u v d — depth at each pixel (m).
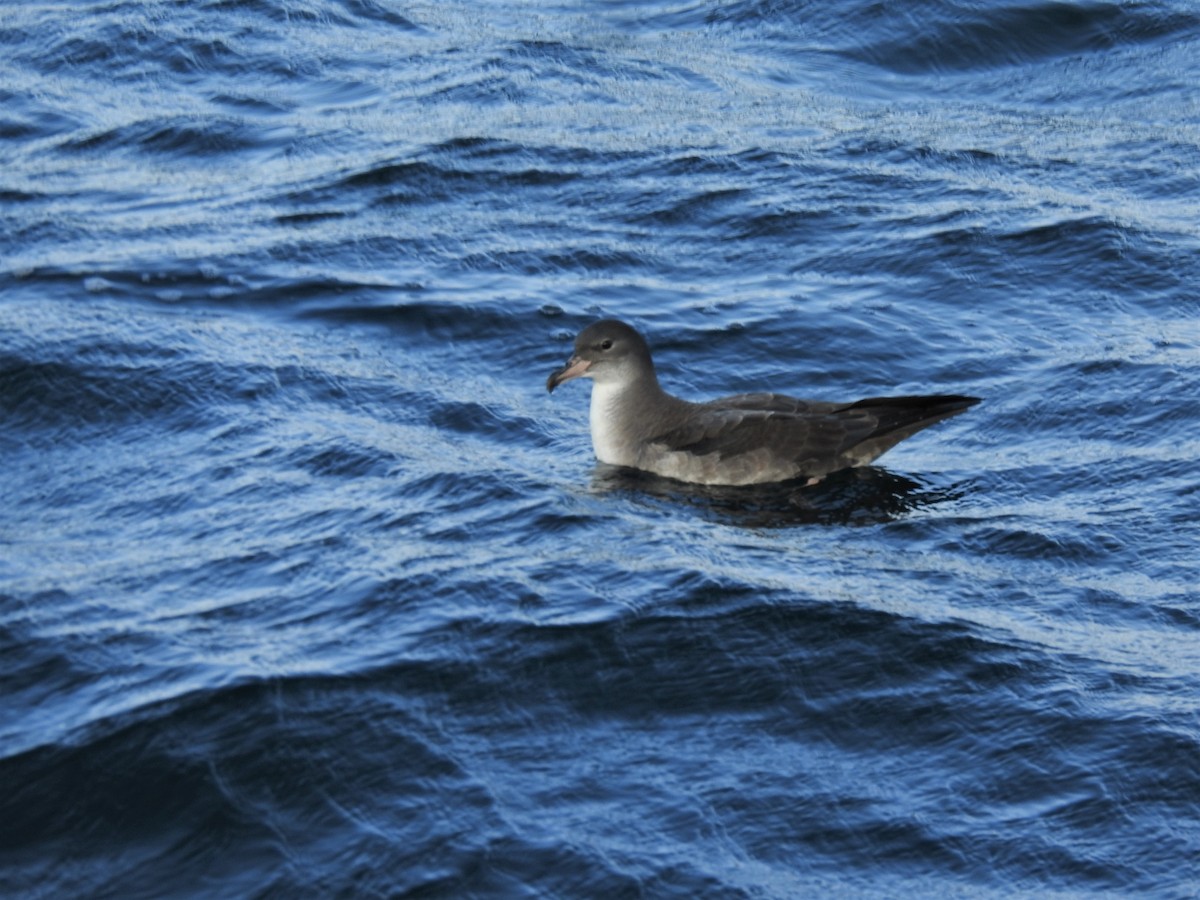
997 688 10.14
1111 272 18.86
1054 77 26.05
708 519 13.10
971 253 19.39
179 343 16.78
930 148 22.97
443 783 9.34
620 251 19.83
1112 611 11.34
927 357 17.00
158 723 9.81
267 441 14.69
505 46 27.14
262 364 16.34
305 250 19.80
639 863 8.70
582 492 13.66
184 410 15.40
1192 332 17.31
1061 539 12.56
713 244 20.09
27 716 10.14
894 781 9.34
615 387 14.48
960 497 13.68
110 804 9.32
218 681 10.19
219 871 8.85
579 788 9.29
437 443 14.83
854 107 24.95
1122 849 8.75
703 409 14.54
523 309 18.00
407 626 10.85
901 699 10.05
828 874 8.63
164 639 10.90
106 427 15.16
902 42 26.86
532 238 20.20
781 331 17.53
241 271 19.08
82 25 27.64
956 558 12.27
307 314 17.95
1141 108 24.64
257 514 13.15
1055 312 18.05
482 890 8.56
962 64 26.55
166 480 14.01
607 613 10.91
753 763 9.50
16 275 18.89
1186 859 8.65
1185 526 12.82
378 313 17.91
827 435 14.02
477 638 10.64
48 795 9.39
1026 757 9.49
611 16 28.80
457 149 22.95
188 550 12.46
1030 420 15.43
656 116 24.38
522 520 12.83
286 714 9.87
